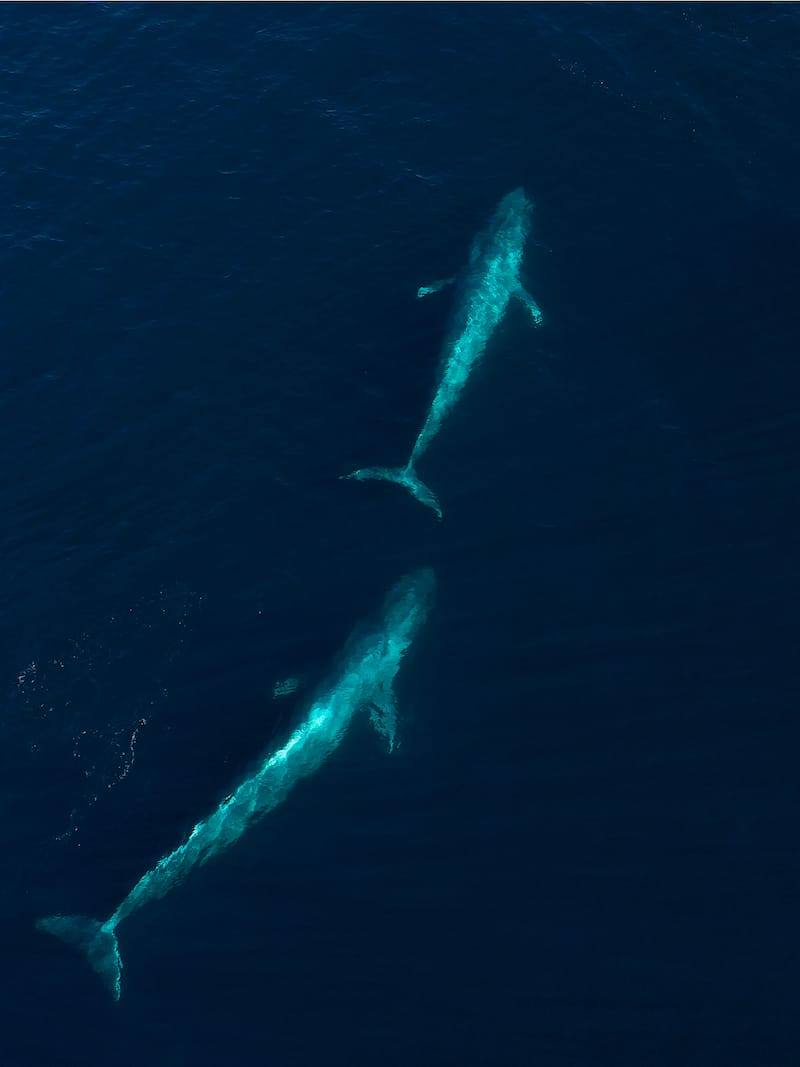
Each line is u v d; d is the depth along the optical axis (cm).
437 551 6231
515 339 7156
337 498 6556
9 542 6488
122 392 7175
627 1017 4597
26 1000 4838
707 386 6831
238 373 7225
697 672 5625
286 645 5953
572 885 4981
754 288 7319
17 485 6744
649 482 6406
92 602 6206
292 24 9388
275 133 8619
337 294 7600
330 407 7012
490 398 6881
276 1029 4688
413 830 5206
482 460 6606
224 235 8006
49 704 5834
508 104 8650
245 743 5584
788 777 5231
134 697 5828
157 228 8081
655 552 6100
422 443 6706
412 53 9075
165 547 6419
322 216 8069
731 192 7906
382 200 8125
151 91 8956
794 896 4866
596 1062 4491
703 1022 4556
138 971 4888
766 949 4728
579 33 9088
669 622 5822
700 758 5325
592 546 6162
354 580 6175
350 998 4744
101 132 8688
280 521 6481
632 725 5462
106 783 5522
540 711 5550
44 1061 4666
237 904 5050
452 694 5644
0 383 7244
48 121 8775
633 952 4772
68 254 7944
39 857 5288
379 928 4928
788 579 5928
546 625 5859
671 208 7850
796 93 8538
